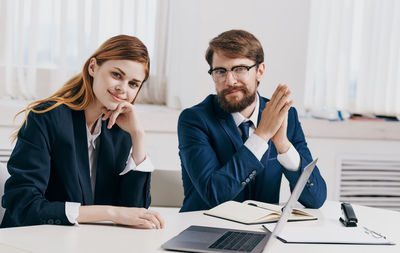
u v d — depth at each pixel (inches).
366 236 59.9
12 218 65.1
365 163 138.6
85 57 134.3
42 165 65.4
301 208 81.9
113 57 66.8
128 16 137.5
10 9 131.1
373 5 143.6
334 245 56.0
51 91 134.5
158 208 98.2
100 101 68.7
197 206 80.3
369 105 146.2
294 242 55.7
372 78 145.5
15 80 133.6
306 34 133.3
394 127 138.3
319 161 136.9
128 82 68.6
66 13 132.0
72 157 67.9
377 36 144.5
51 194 68.7
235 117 83.0
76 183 68.1
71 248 50.1
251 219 64.4
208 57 81.6
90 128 72.3
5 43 131.7
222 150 81.2
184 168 84.1
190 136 80.7
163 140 128.7
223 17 129.4
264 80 132.9
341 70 144.2
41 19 133.1
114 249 50.5
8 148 118.5
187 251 50.9
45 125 66.7
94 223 60.8
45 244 51.1
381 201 140.6
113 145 73.2
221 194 75.0
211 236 55.9
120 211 59.8
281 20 132.1
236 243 53.6
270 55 132.4
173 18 138.7
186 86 133.4
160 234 57.1
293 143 86.2
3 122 119.0
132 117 72.4
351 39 143.2
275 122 75.4
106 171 72.4
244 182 75.1
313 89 143.2
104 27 135.2
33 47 132.2
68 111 68.9
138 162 73.5
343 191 138.7
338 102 144.9
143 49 68.1
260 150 75.4
